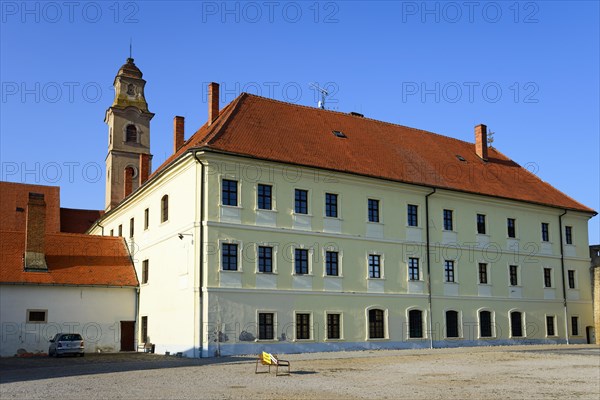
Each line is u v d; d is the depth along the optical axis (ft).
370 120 171.12
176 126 159.84
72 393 64.64
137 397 61.67
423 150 168.55
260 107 145.79
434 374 86.22
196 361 105.81
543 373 88.74
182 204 127.54
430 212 149.38
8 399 60.59
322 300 129.08
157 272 138.00
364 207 138.72
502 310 158.20
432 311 144.87
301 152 134.82
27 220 142.00
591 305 179.11
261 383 74.13
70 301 140.46
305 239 129.29
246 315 120.16
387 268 139.54
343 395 64.54
